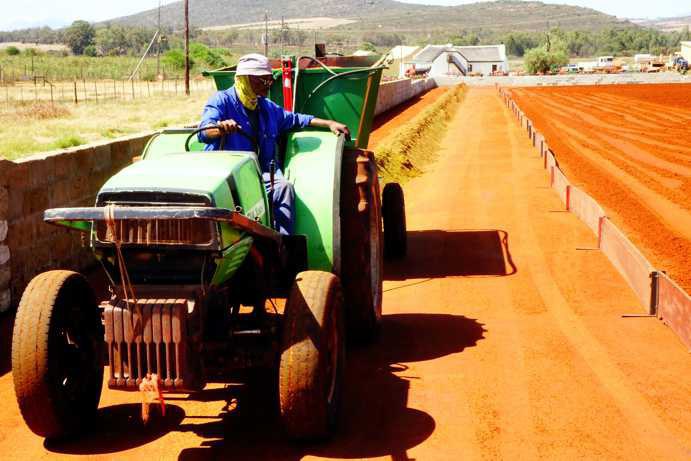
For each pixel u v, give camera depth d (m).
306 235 5.82
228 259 4.80
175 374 4.51
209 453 4.91
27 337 4.60
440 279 9.26
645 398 5.67
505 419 5.34
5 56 121.69
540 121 35.72
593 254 10.27
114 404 5.71
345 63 10.48
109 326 4.52
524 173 18.69
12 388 6.05
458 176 18.61
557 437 5.05
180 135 6.36
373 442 5.03
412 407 5.57
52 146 18.94
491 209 13.89
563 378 6.07
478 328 7.38
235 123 5.64
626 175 18.42
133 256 4.77
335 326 5.12
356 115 8.55
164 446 5.02
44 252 8.84
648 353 6.61
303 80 8.51
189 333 4.55
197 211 4.30
